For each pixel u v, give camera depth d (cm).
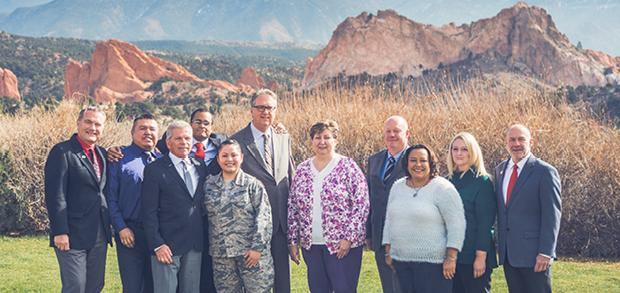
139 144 631
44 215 1258
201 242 594
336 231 591
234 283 595
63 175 570
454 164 597
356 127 1245
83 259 580
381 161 644
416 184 561
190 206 587
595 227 1080
